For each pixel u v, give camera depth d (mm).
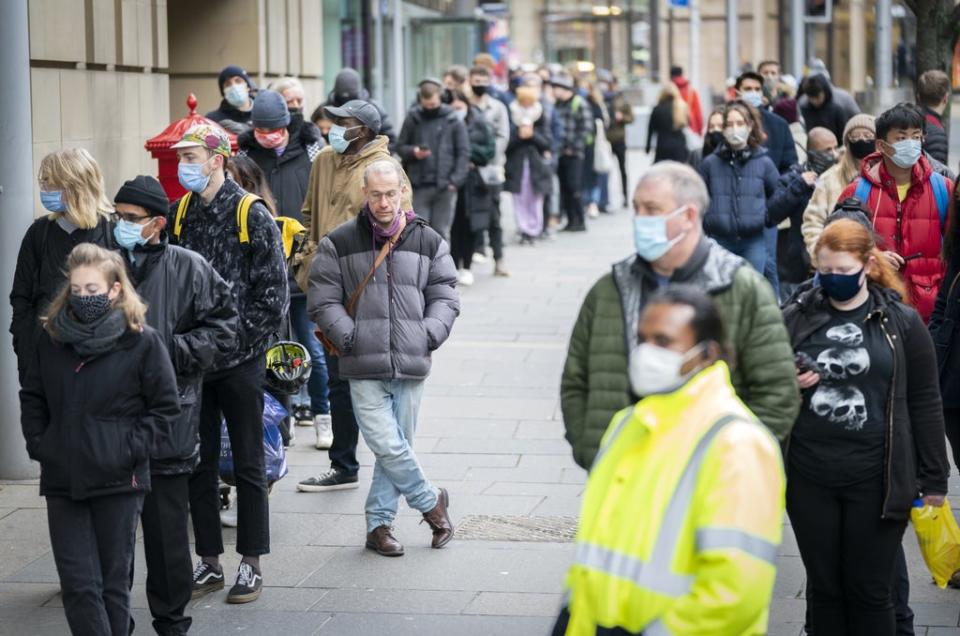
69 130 18797
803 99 28672
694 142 42250
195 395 11391
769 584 6734
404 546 14164
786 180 19672
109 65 20391
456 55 57000
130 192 10984
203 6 30625
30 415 10266
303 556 13891
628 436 7250
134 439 10195
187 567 11375
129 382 10164
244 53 30641
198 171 12539
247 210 12695
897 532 9914
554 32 113125
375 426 13492
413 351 13383
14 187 16219
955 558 10406
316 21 36188
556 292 30812
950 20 21953
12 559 13867
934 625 11812
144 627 12102
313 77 36125
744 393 8719
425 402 20406
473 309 28562
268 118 17453
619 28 110875
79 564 10164
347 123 15969
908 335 9938
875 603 9922
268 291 12688
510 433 18594
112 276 10055
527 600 12562
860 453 9766
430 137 29031
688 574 6879
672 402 7066
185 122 12672
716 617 6656
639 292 8797
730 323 8570
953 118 53656
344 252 13516
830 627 10109
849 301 9945
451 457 17438
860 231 9750
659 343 7066
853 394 9781
